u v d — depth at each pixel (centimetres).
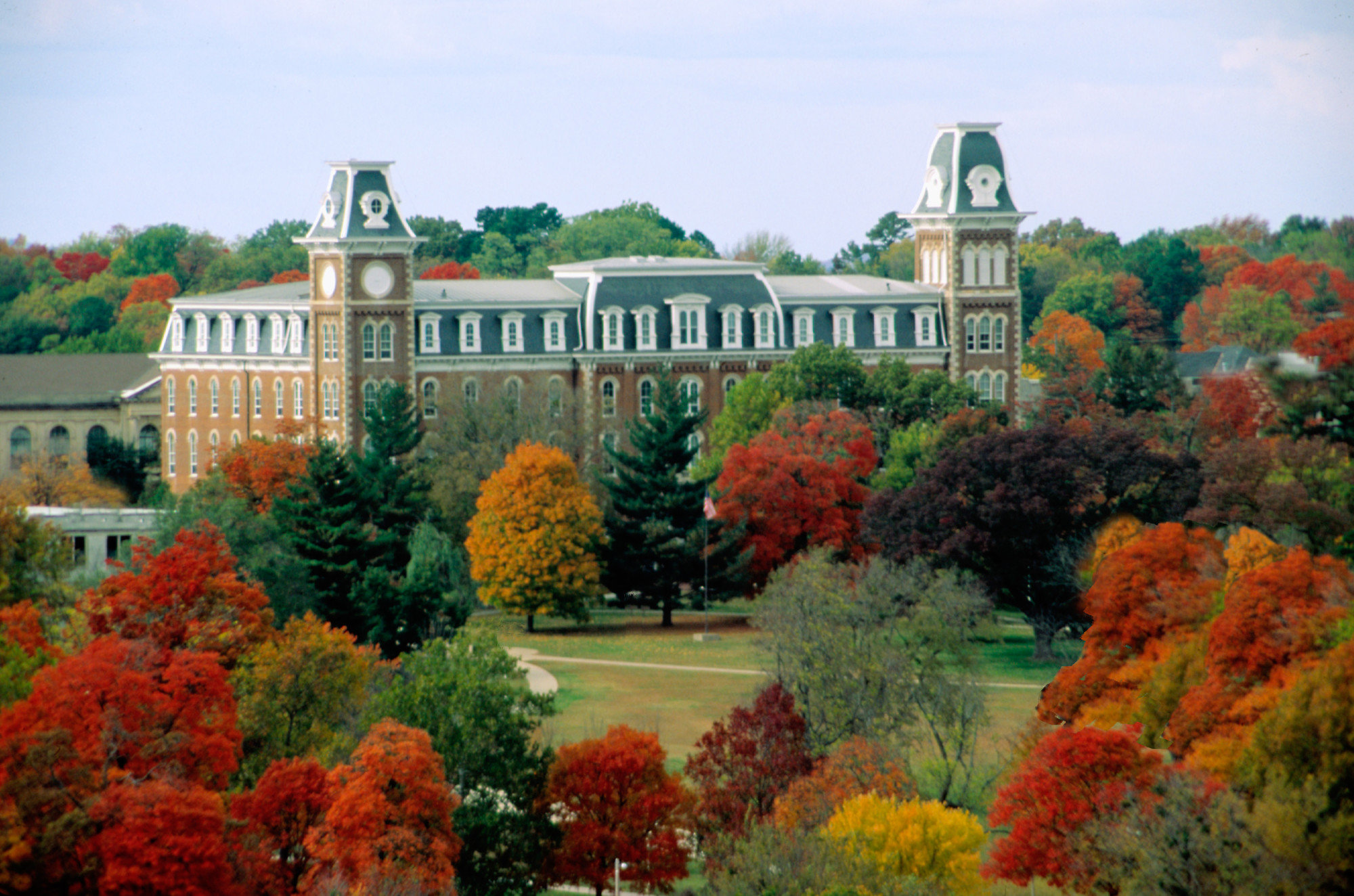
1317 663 8938
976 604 12556
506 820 8850
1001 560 14588
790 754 9438
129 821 7269
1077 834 8262
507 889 8781
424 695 9262
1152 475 14612
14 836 7112
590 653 15125
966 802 10156
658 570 16600
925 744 11294
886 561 13512
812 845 7850
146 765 8038
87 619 10069
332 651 9869
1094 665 11181
